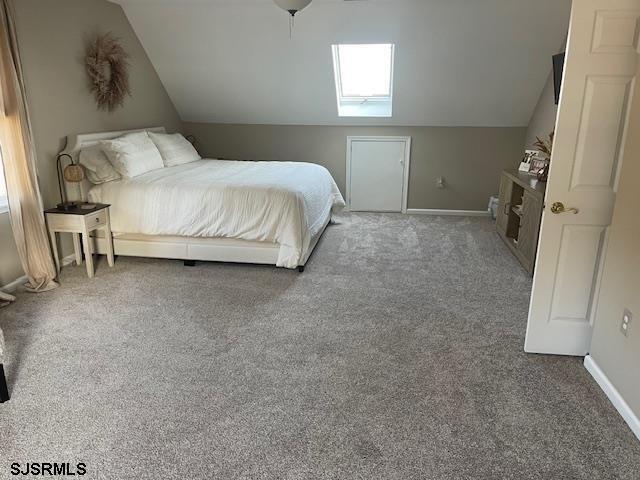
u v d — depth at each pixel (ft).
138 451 6.37
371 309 10.70
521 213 13.87
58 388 7.71
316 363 8.48
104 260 13.80
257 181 13.24
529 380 8.00
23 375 8.05
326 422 6.95
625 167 7.39
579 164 7.79
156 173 14.33
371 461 6.22
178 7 15.12
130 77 16.22
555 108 15.57
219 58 16.99
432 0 13.92
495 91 17.04
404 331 9.68
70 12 13.10
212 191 12.58
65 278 12.41
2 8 10.25
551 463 6.19
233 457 6.27
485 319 10.23
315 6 14.51
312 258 14.12
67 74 13.10
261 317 10.27
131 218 12.96
